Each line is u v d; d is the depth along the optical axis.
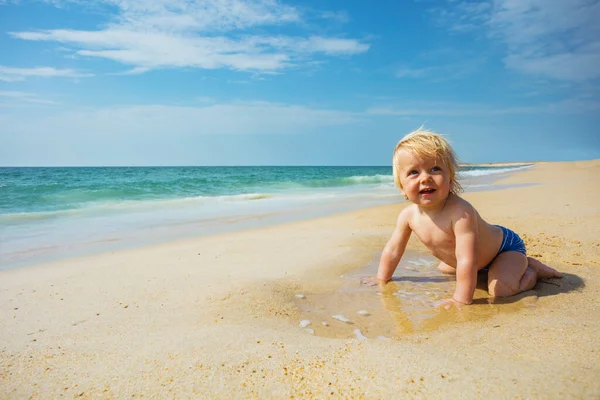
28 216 8.92
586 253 4.18
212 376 1.76
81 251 5.35
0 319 2.74
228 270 3.97
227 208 10.50
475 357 1.79
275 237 5.89
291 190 17.39
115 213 9.52
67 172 42.22
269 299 3.04
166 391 1.66
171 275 3.81
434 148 3.00
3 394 1.70
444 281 3.62
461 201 3.13
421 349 1.93
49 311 2.89
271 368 1.81
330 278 3.72
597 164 38.50
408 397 1.49
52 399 1.64
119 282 3.61
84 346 2.20
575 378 1.54
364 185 20.77
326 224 7.13
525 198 9.48
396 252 3.60
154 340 2.23
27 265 4.59
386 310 2.84
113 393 1.67
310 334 2.37
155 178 26.94
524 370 1.62
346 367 1.77
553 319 2.34
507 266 3.16
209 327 2.43
